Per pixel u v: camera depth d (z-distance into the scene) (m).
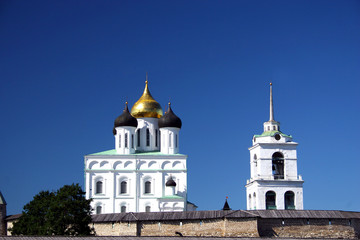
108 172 140.50
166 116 146.75
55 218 102.19
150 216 108.50
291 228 105.44
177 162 142.75
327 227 106.19
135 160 141.75
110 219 109.88
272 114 137.25
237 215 104.12
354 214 109.31
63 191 106.56
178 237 94.69
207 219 105.19
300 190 130.25
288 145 132.12
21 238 86.31
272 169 133.25
